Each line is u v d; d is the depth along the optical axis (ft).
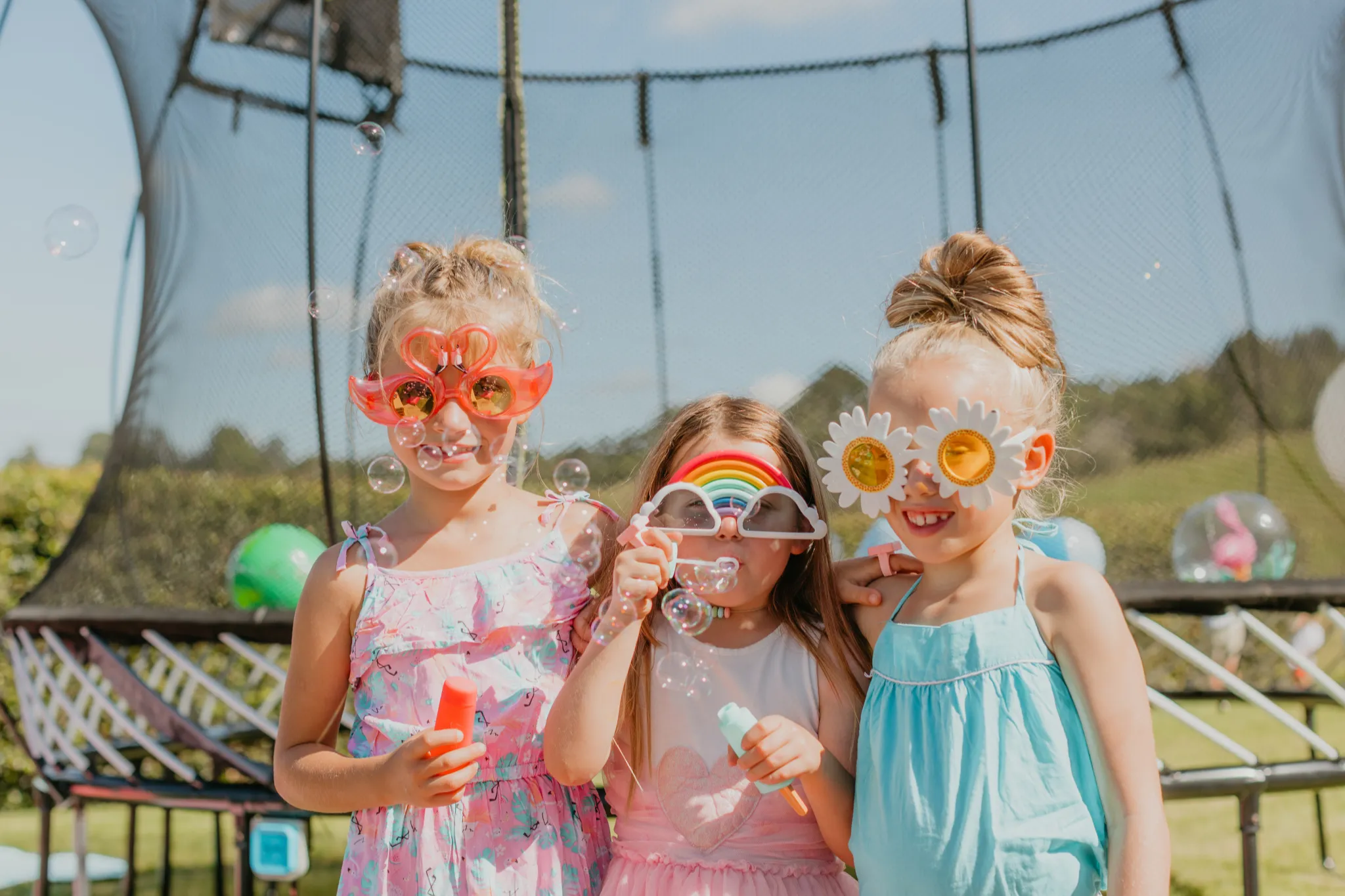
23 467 20.57
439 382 4.82
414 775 4.31
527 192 10.03
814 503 5.26
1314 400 9.87
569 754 4.57
